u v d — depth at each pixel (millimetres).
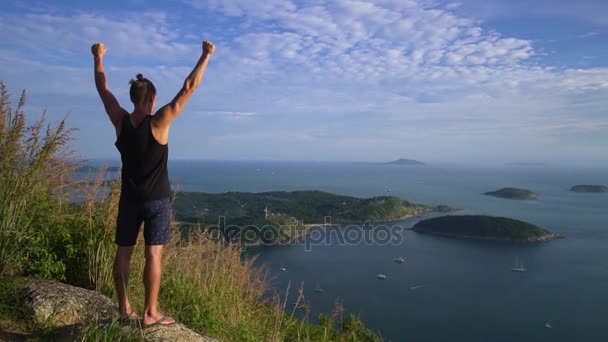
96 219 4793
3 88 4434
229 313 5023
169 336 3172
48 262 4301
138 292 4566
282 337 5402
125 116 3057
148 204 3064
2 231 4098
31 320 3502
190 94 2902
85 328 3057
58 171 4977
